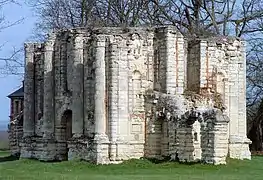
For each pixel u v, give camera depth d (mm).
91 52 64250
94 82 63031
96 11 94625
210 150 58750
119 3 93812
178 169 57531
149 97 64000
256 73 95312
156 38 65250
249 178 50438
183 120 60656
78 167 59406
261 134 90688
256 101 96875
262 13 94062
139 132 63812
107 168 58906
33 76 73562
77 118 64875
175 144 61562
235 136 68000
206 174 53656
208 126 58906
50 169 58094
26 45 74000
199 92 66188
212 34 84750
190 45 67500
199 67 66625
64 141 68500
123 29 64500
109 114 62688
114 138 62344
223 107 65688
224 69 68062
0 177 49344
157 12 93812
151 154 63344
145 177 50938
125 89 63188
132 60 63812
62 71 68188
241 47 69312
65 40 68000
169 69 64375
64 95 67625
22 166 61500
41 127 71062
